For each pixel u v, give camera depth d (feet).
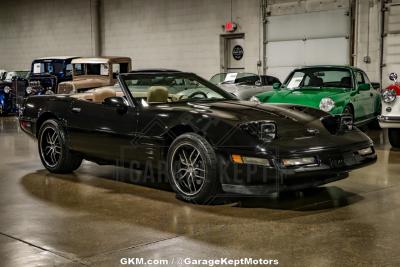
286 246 10.70
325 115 15.31
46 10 67.72
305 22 43.29
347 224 12.24
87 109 17.52
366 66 39.68
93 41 61.26
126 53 58.23
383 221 12.46
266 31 46.06
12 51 74.90
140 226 12.28
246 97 33.32
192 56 51.83
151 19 55.01
